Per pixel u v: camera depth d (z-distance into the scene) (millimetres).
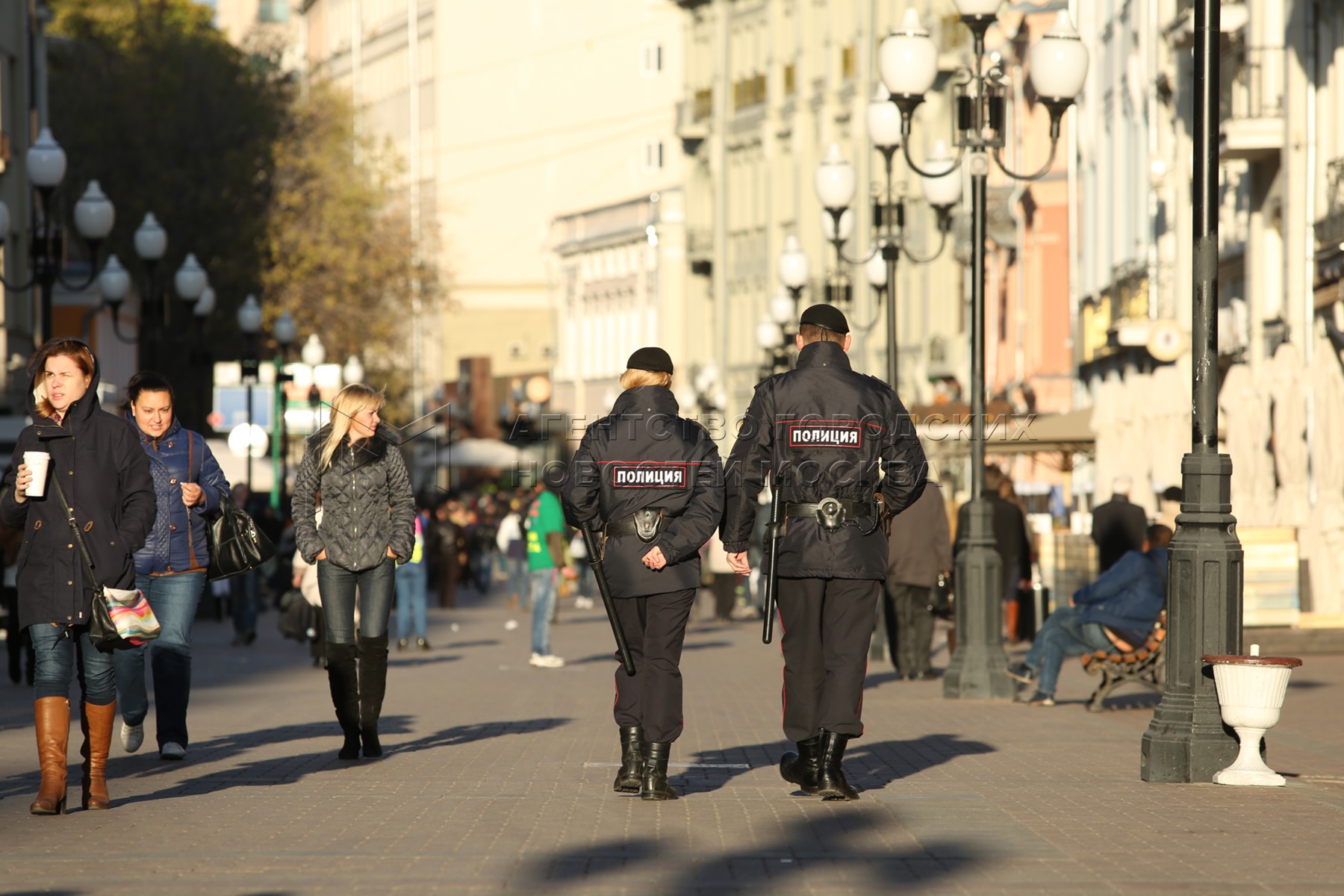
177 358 152750
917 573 54031
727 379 190125
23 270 122750
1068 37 46344
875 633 62344
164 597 32219
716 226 192875
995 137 47625
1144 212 106938
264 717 41281
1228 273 92062
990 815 26156
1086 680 53125
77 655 26828
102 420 26031
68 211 148625
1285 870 22031
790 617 27703
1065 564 71188
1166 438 81312
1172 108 102812
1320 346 78812
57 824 25062
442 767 31750
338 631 32750
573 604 112688
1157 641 43531
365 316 173875
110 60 158500
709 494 27562
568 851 23188
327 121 181000
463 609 108000
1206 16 30625
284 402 101375
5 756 33094
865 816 26000
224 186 152000
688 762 32875
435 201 199250
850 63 169000
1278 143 82000
